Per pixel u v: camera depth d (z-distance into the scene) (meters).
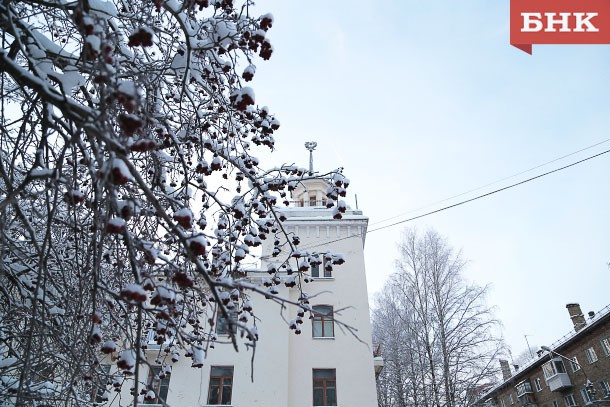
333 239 18.66
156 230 5.26
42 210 5.75
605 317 24.48
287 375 15.26
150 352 14.47
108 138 2.68
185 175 4.70
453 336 20.09
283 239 18.27
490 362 19.38
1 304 5.54
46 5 4.25
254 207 5.60
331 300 17.23
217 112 5.45
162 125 4.69
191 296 5.53
